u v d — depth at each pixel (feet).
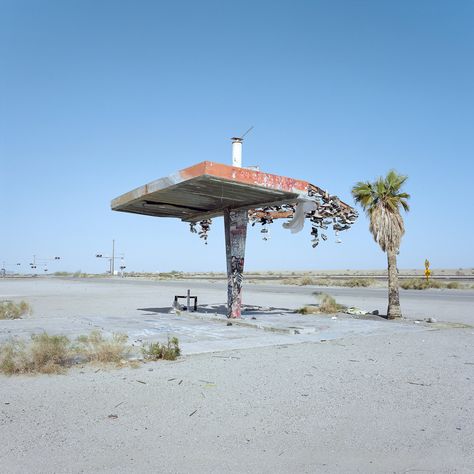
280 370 30.96
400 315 64.13
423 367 32.24
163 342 42.01
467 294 121.49
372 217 64.95
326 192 65.10
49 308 83.10
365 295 120.06
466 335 48.96
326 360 34.55
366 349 39.68
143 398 24.09
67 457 16.61
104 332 49.01
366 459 16.62
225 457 16.72
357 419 20.99
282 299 108.47
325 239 71.56
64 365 31.40
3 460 16.31
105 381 27.55
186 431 19.33
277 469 15.78
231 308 60.13
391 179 64.39
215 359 34.73
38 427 19.69
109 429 19.51
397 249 65.21
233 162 61.26
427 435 19.01
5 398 23.91
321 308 73.51
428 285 151.12
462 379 28.68
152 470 15.62
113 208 65.10
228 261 61.31
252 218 76.64
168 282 234.58
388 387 26.66
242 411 22.04
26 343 38.47
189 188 50.37
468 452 17.24
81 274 420.77
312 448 17.61
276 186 50.29
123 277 367.45
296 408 22.57
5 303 79.87
